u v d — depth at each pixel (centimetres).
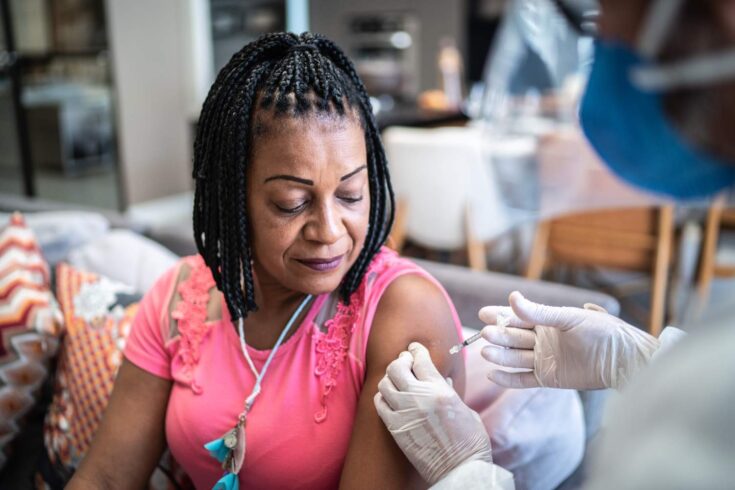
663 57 39
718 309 45
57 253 168
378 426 81
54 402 132
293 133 77
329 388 87
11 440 130
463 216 297
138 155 530
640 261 228
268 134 78
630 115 42
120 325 129
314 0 717
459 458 74
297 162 77
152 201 549
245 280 84
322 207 78
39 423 140
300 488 87
